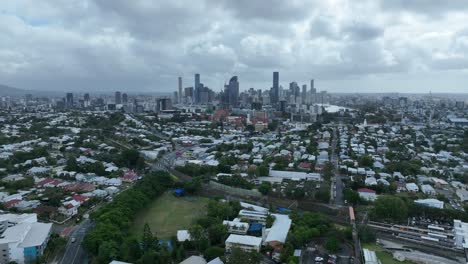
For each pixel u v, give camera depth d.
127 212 182.88
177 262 144.00
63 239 161.75
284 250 147.50
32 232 157.62
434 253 157.25
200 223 174.75
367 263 139.25
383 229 182.62
